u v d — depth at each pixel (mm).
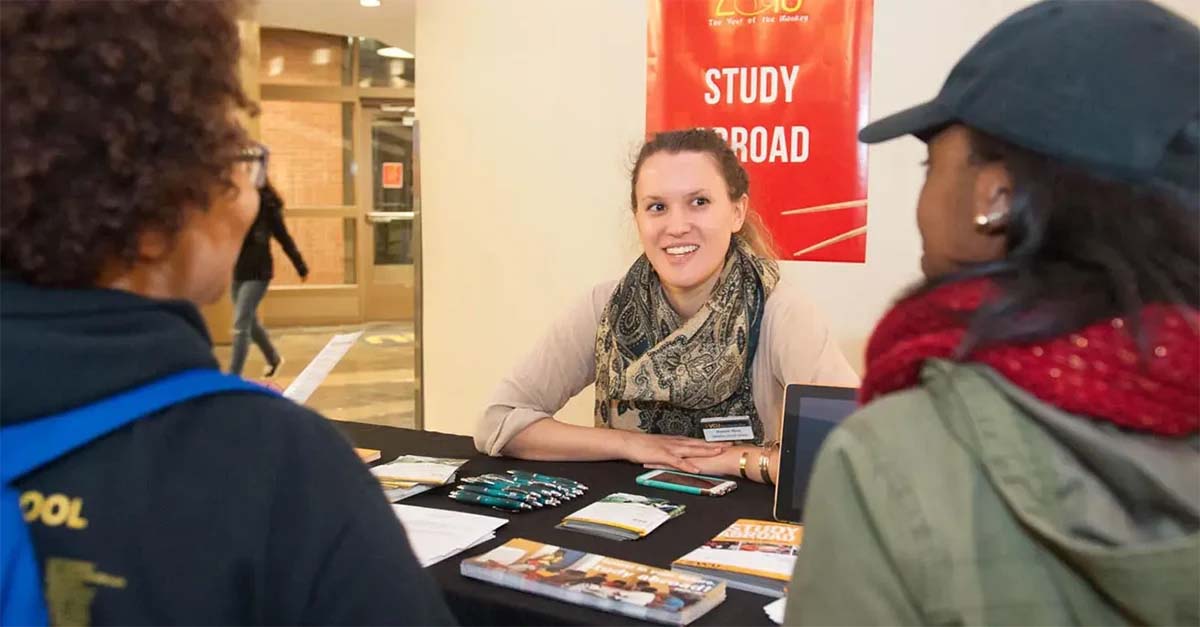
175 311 640
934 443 598
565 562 1225
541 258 3574
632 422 1974
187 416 617
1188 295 572
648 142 1961
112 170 574
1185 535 542
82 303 593
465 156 3701
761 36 3068
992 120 589
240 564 592
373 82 8961
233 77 641
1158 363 541
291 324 8969
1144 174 548
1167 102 561
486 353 3748
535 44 3490
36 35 559
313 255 9031
